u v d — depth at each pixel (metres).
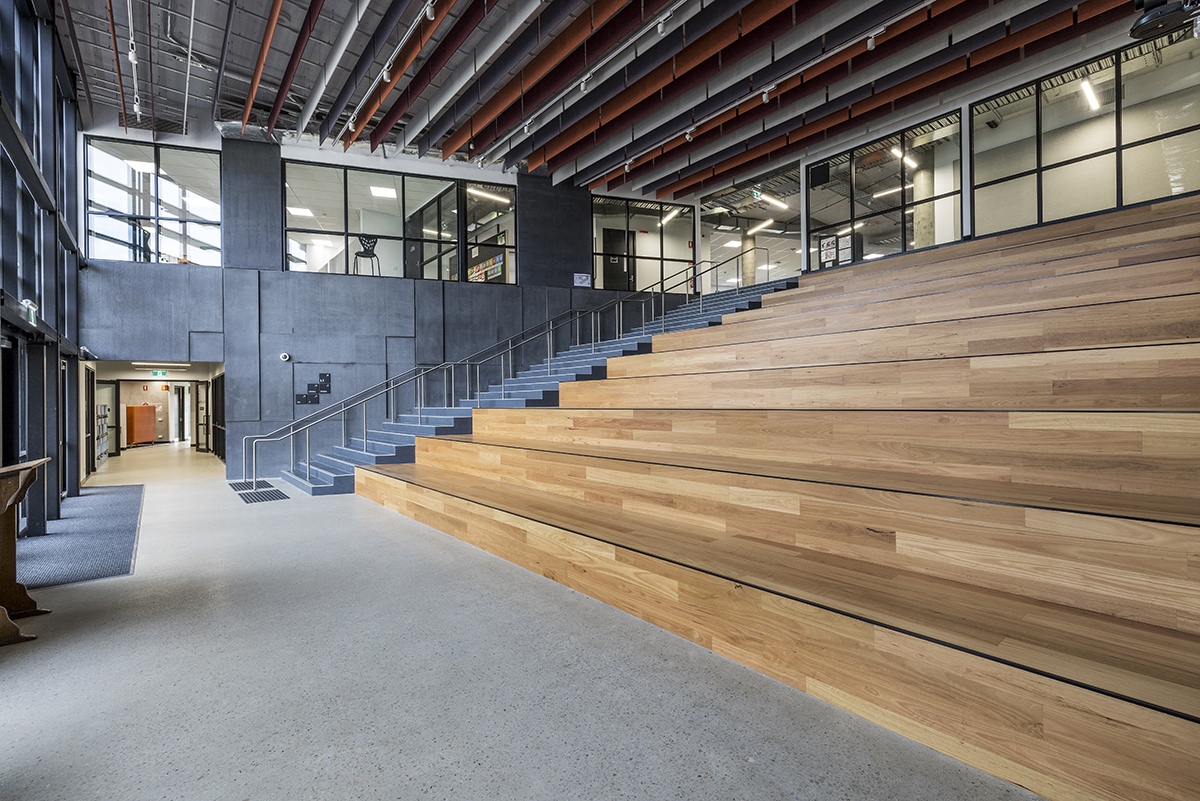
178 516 5.37
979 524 2.08
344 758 1.64
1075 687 1.38
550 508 3.74
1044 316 3.34
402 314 9.86
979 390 3.08
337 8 6.65
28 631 2.59
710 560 2.48
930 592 2.02
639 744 1.68
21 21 5.39
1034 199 8.64
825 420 3.20
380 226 9.93
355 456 7.79
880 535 2.37
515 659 2.26
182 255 8.66
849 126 8.91
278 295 9.01
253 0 6.35
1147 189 7.66
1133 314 3.03
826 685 1.90
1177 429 2.11
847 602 1.93
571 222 11.29
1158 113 7.58
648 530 3.08
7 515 2.76
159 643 2.46
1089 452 2.32
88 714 1.89
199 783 1.53
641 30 6.07
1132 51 7.13
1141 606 1.74
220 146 8.78
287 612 2.82
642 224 12.25
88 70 7.45
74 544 4.29
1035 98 8.13
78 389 6.80
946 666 1.60
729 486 2.97
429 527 4.74
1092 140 8.12
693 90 7.62
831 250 9.94
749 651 2.15
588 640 2.43
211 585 3.25
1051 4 5.81
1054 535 1.91
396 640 2.46
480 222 10.68
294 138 9.09
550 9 5.94
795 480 2.67
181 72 7.63
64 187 7.28
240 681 2.11
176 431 18.89
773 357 4.77
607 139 9.25
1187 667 1.45
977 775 1.52
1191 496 2.08
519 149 9.55
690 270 12.68
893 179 10.65
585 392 5.94
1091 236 5.52
